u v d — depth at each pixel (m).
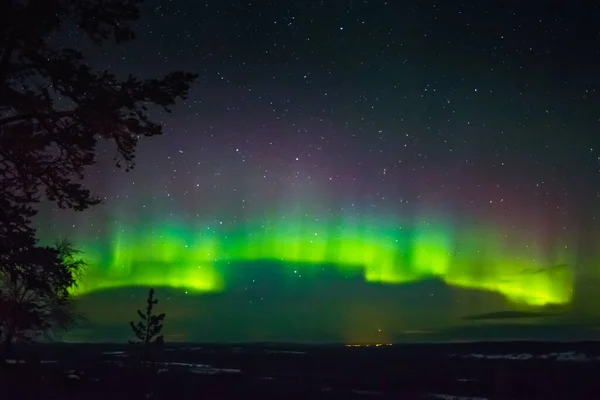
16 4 11.93
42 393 12.62
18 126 12.07
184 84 12.54
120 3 12.34
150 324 14.97
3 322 12.88
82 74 12.05
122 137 12.73
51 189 12.66
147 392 14.00
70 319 21.88
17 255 12.27
